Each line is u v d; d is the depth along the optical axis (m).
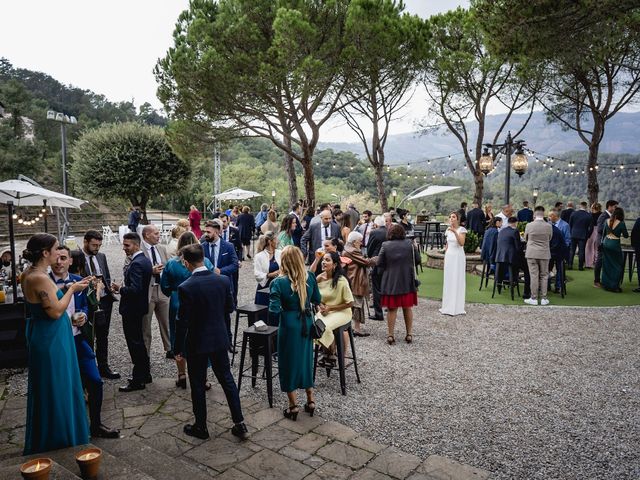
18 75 73.94
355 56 12.58
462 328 7.14
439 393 4.72
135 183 24.16
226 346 3.68
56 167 40.38
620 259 9.62
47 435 3.16
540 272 8.72
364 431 3.92
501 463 3.42
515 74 14.77
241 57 12.27
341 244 7.95
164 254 5.49
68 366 3.21
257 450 3.51
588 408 4.37
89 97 75.75
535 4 6.74
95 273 4.98
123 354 5.94
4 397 4.63
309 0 12.70
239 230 13.55
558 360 5.70
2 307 5.46
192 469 3.07
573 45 7.09
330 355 5.19
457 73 16.25
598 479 3.21
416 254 8.68
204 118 14.24
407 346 6.27
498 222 9.87
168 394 4.58
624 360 5.68
